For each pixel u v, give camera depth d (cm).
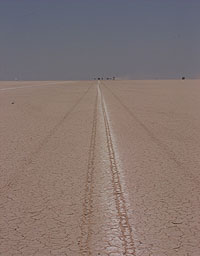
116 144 1262
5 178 860
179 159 1045
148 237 552
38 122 1845
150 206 677
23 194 748
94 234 564
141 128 1622
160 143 1281
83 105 2775
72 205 685
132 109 2461
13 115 2148
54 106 2708
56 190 771
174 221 610
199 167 955
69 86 6900
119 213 645
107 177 864
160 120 1894
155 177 863
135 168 946
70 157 1072
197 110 2400
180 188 779
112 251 510
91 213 646
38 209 667
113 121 1855
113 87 6412
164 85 7169
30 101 3142
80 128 1628
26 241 543
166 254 500
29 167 959
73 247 523
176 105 2759
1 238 554
